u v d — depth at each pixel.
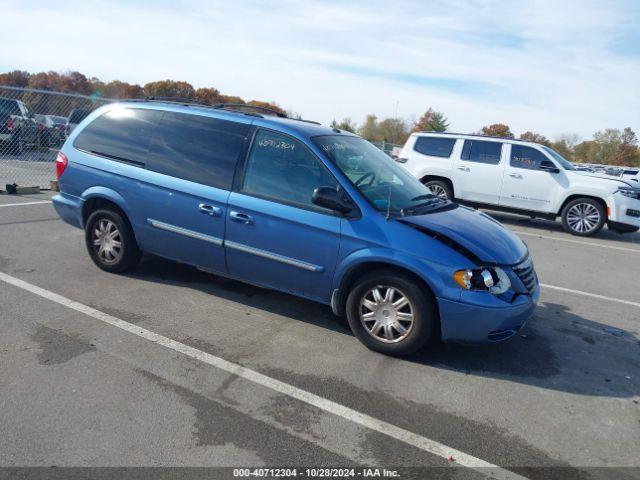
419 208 4.30
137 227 5.05
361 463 2.77
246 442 2.87
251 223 4.35
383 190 4.29
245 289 5.28
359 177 4.24
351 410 3.26
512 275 3.86
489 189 11.18
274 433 2.97
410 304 3.85
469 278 3.68
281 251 4.26
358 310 4.07
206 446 2.81
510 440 3.08
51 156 16.62
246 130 4.59
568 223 10.63
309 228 4.11
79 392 3.22
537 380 3.86
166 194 4.80
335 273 4.06
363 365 3.85
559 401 3.58
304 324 4.53
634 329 5.13
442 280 3.70
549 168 10.64
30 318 4.23
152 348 3.88
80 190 5.33
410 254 3.77
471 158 11.34
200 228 4.64
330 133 4.75
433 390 3.58
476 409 3.39
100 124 5.41
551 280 6.80
